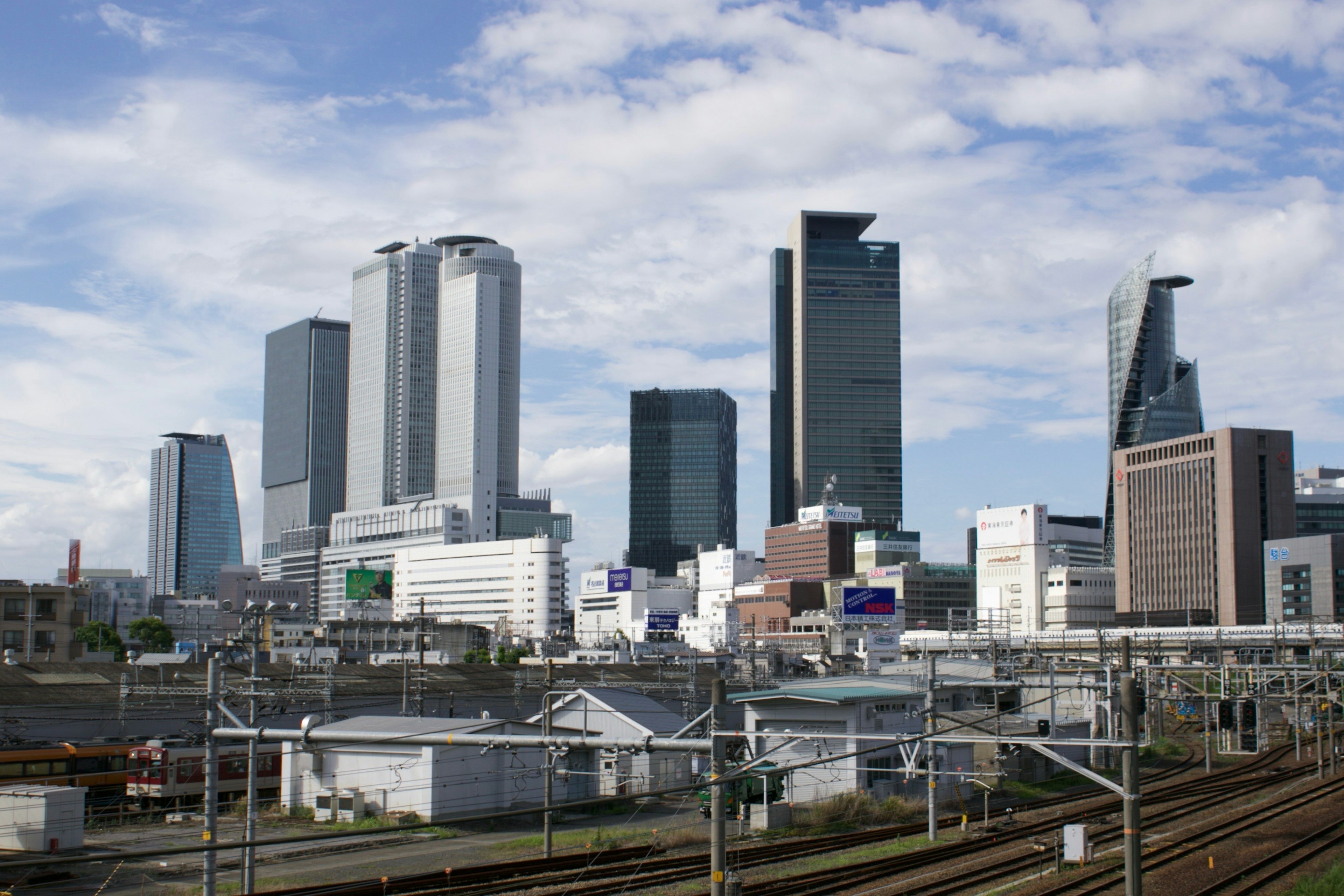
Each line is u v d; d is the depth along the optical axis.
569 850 58.59
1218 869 52.62
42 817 58.31
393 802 72.75
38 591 138.88
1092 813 71.56
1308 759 106.12
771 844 59.06
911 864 53.62
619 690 100.12
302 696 94.81
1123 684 34.34
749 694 82.00
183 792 73.69
